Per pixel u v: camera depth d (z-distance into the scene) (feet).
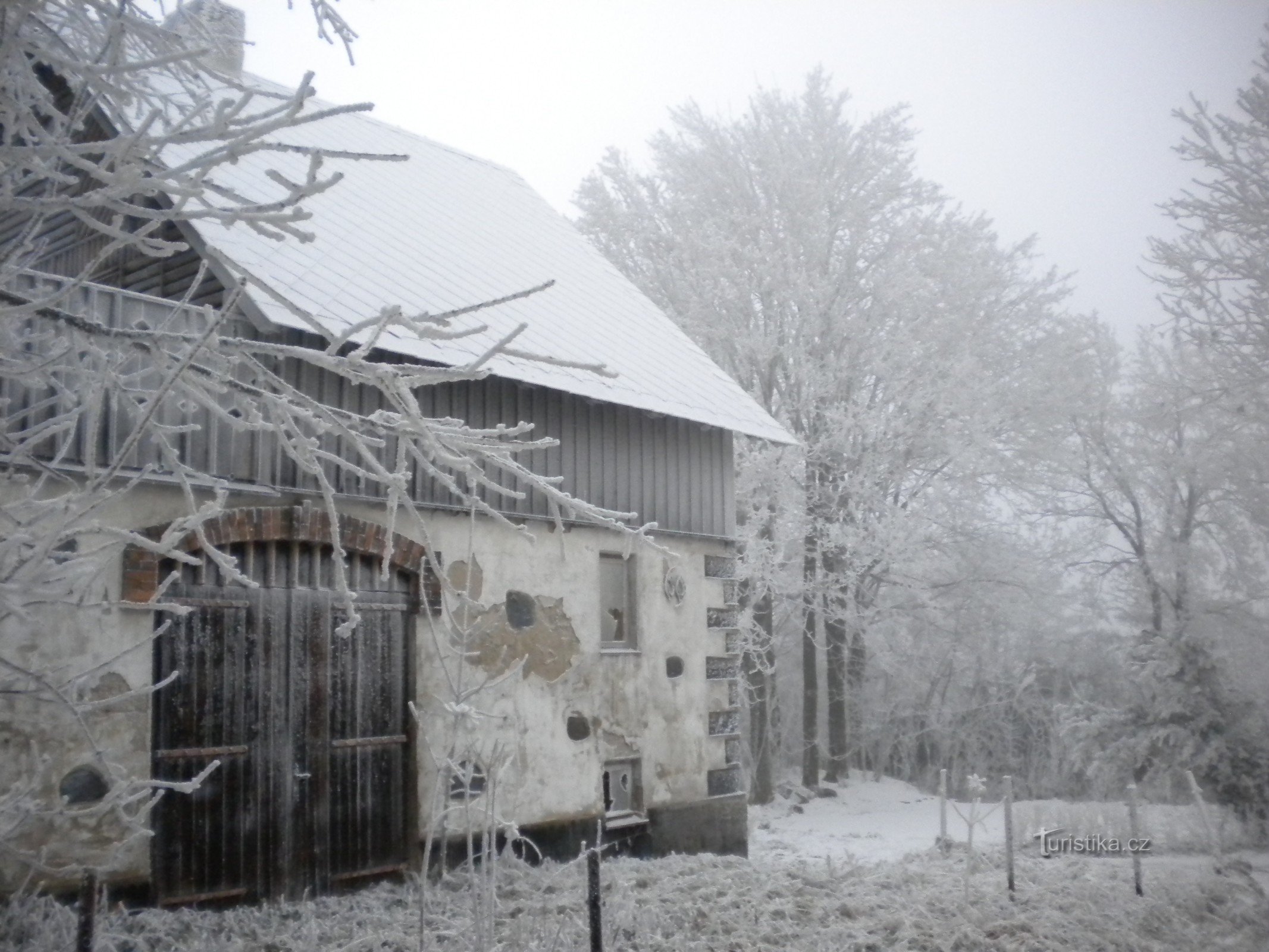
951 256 83.25
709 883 33.50
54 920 22.68
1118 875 38.40
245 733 29.99
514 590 37.86
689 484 45.57
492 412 37.76
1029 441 83.97
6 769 25.13
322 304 32.09
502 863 34.12
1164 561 79.00
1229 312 63.98
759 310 84.07
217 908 28.63
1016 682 96.02
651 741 42.22
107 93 14.05
